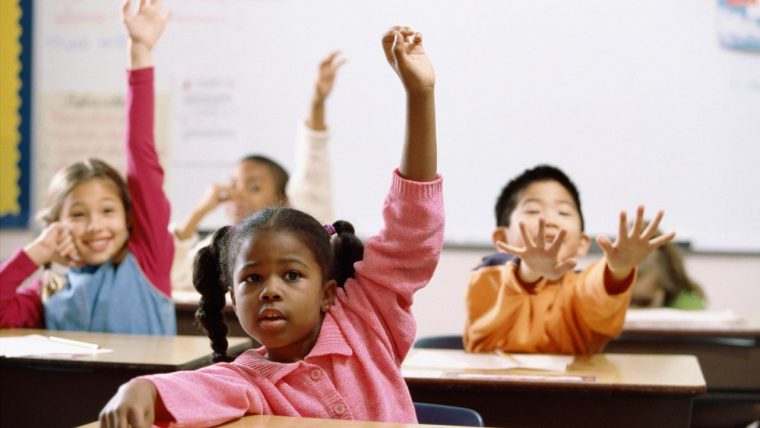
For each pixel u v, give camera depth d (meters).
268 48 4.53
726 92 4.26
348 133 4.48
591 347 2.29
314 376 1.29
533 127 4.37
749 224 4.25
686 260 4.27
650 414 1.87
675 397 1.85
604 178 4.32
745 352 2.75
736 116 4.26
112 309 2.53
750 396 2.75
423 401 1.98
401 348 1.44
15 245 4.68
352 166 4.48
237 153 4.54
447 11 4.41
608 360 2.16
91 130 4.64
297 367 1.29
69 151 4.65
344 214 4.48
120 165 4.62
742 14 4.25
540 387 1.86
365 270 1.44
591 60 4.33
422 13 4.43
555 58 4.35
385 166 4.46
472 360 2.14
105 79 4.62
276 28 4.52
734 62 4.26
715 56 4.27
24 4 4.66
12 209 4.68
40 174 4.67
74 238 2.55
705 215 4.28
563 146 4.35
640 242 1.99
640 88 4.30
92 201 2.54
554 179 2.39
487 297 2.36
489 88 4.39
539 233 1.93
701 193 4.28
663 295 3.51
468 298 2.38
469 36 4.40
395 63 1.39
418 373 1.96
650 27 4.30
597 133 4.33
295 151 4.50
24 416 2.08
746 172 4.26
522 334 2.28
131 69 2.57
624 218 1.97
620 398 1.88
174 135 4.57
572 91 4.34
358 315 1.41
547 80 4.36
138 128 2.57
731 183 4.26
